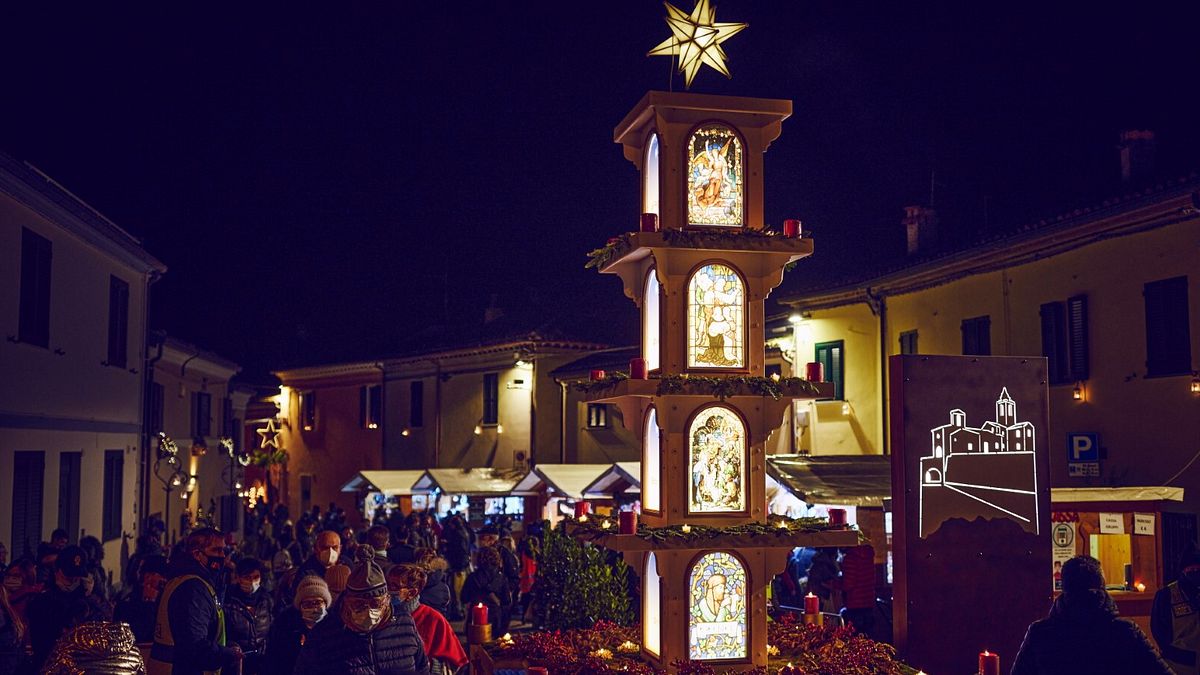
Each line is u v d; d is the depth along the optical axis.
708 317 7.41
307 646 5.56
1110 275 16.48
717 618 7.31
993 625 8.48
